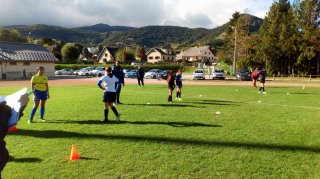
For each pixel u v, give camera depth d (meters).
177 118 11.41
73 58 109.94
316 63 60.09
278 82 40.72
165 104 15.52
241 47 64.06
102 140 8.16
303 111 13.42
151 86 29.95
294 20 60.22
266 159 6.67
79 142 7.97
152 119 11.20
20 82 40.28
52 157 6.78
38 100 10.80
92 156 6.83
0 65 53.16
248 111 13.27
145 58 129.38
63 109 13.62
